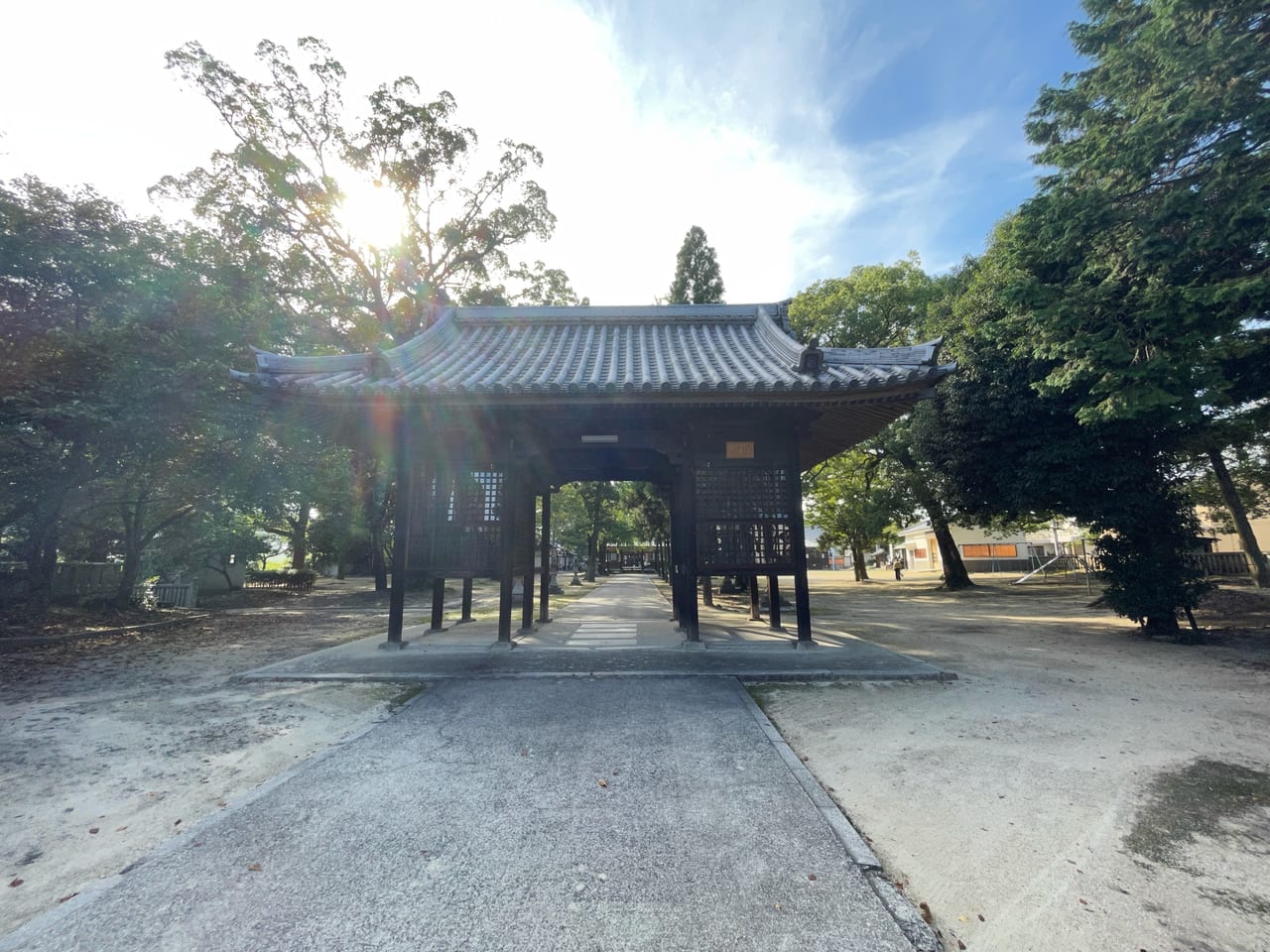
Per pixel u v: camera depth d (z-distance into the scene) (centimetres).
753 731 472
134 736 481
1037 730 484
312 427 865
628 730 476
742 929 228
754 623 1144
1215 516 1956
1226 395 902
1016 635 1010
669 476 1151
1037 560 3453
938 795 361
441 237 1900
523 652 790
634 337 1059
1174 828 317
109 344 1013
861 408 779
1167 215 700
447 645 834
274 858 281
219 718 530
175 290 1164
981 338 1112
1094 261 816
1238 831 314
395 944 219
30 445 1105
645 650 801
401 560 823
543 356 930
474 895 250
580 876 266
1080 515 1021
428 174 1842
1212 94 671
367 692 614
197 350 1127
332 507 2455
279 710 554
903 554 5081
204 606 1714
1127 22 800
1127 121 781
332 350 1638
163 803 356
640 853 286
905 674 651
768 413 793
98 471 1152
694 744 443
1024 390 1034
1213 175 688
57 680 695
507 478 826
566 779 377
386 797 351
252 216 1667
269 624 1288
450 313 1091
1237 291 662
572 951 215
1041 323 837
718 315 1108
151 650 941
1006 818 331
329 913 238
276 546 2964
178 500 1423
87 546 1750
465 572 820
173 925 230
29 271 1024
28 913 245
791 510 818
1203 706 551
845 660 725
